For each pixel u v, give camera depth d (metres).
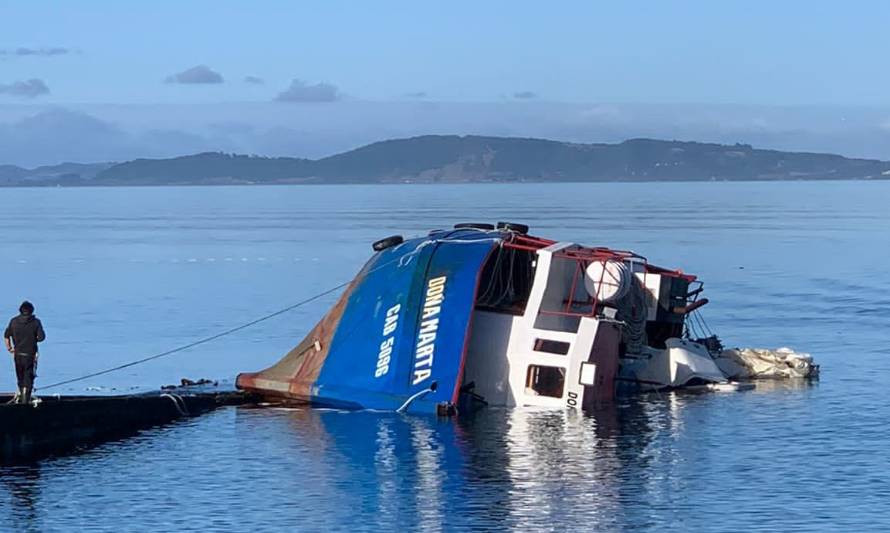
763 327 58.78
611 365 39.22
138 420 36.12
